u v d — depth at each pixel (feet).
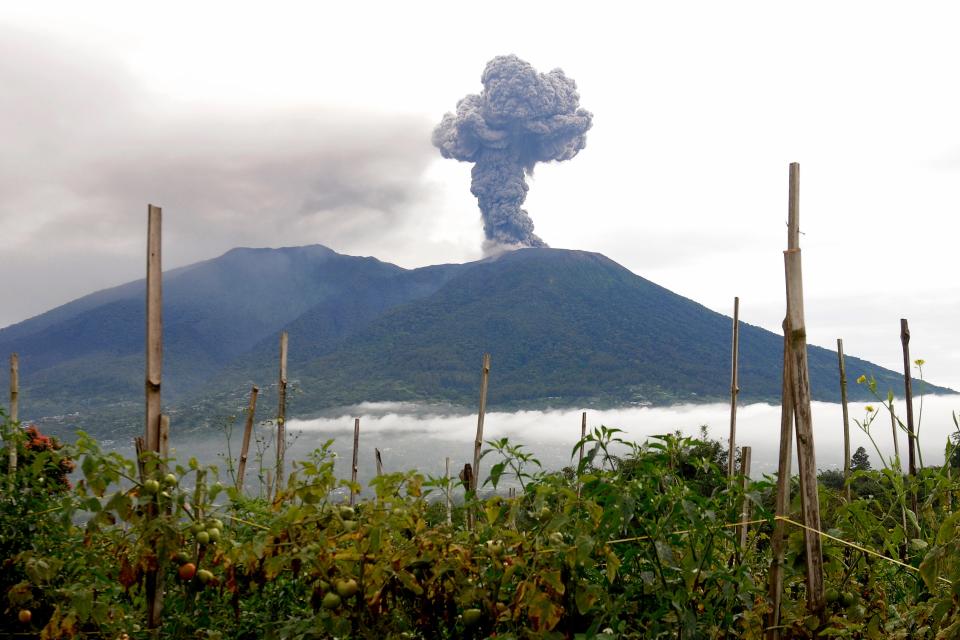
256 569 10.54
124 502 10.28
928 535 11.51
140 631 10.88
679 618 9.96
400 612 10.17
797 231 10.59
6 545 12.23
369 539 9.97
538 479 10.38
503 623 10.03
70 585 11.35
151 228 10.82
